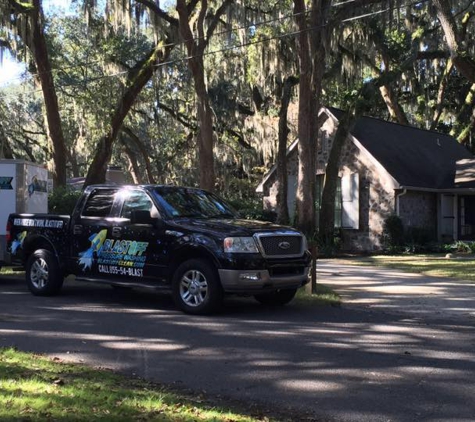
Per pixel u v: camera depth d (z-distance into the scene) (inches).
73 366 233.5
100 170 1081.4
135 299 415.2
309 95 829.2
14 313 354.9
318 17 796.6
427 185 964.0
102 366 238.7
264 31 972.6
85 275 402.3
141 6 912.3
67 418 165.6
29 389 192.9
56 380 207.5
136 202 385.1
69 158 1987.0
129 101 1072.8
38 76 1021.8
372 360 254.2
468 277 564.4
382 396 205.5
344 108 1147.9
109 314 354.6
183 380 221.6
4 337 288.5
